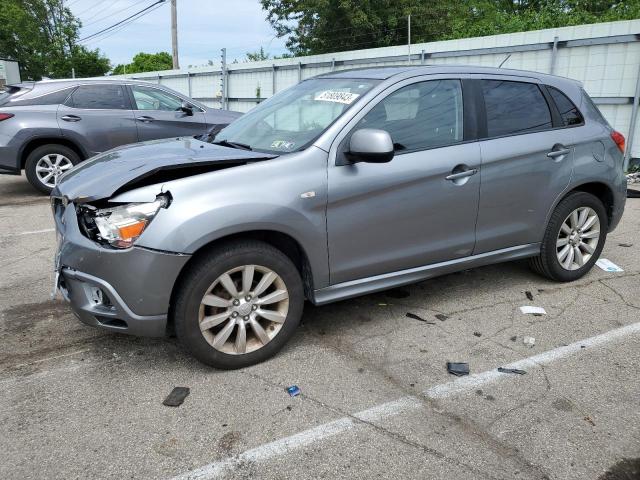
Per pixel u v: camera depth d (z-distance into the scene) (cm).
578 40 964
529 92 427
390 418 284
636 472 246
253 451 260
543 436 270
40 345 364
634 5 1850
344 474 245
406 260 373
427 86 379
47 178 834
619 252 555
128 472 246
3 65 3262
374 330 384
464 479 241
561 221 441
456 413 288
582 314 408
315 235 330
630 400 299
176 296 309
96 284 300
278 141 359
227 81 1831
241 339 325
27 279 488
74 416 287
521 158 405
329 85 402
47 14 5841
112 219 294
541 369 331
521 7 2798
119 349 358
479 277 483
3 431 274
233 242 315
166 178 312
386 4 2133
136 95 870
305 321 398
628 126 933
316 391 309
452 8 2381
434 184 367
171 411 290
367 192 343
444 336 374
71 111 820
